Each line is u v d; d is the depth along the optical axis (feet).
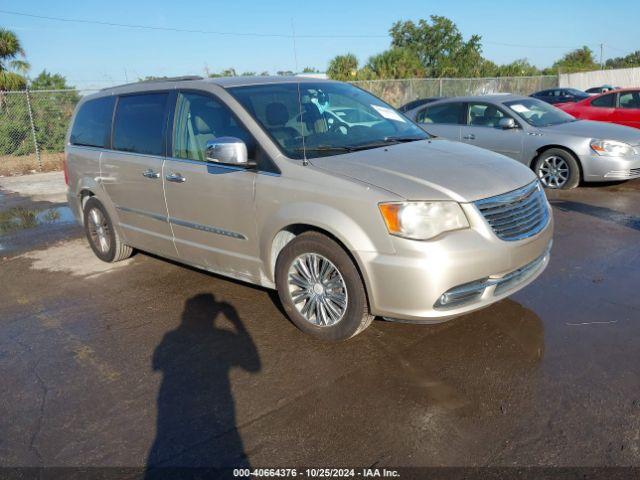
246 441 9.51
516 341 12.34
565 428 9.34
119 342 13.47
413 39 133.80
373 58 104.32
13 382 11.87
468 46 131.44
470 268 10.91
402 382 10.97
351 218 11.36
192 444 9.52
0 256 21.50
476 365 11.44
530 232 12.04
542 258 12.89
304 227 12.68
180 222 15.39
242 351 12.64
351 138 14.24
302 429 9.73
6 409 10.87
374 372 11.39
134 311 15.28
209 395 10.96
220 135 14.05
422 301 10.87
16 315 15.53
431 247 10.72
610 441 8.97
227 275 14.82
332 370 11.57
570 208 24.31
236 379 11.50
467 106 31.83
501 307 14.07
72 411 10.68
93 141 18.80
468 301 11.30
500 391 10.49
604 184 29.40
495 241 11.20
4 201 33.47
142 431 9.94
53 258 20.81
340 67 94.22
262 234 13.09
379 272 11.08
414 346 12.35
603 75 113.19
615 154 26.71
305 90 15.40
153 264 19.24
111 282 17.72
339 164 12.30
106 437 9.82
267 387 11.12
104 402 10.93
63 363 12.59
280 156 12.82
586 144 27.25
